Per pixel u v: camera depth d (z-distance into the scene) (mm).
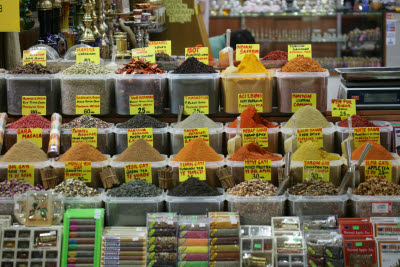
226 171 2854
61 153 3145
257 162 2871
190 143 2945
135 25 4754
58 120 3148
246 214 2684
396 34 8922
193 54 3885
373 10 8930
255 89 3230
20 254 2500
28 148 2934
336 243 2508
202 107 3254
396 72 3303
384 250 2508
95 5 4492
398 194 2678
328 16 9281
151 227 2525
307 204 2676
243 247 2506
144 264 2520
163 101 3316
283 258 2502
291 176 2779
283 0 9211
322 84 3262
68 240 2531
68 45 4418
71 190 2725
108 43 4605
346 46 9250
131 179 2891
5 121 3176
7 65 3832
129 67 3389
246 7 9281
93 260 2520
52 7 4031
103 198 2709
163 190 2805
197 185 2719
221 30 9523
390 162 2873
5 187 2721
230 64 3400
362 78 3318
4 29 3301
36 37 4742
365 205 2666
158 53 4008
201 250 2510
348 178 2666
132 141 3084
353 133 3086
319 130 3041
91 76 3258
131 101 3273
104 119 3367
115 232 2584
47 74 3309
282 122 3299
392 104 3332
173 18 6191
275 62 3818
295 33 9328
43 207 2566
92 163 2898
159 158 2938
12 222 2658
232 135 3117
